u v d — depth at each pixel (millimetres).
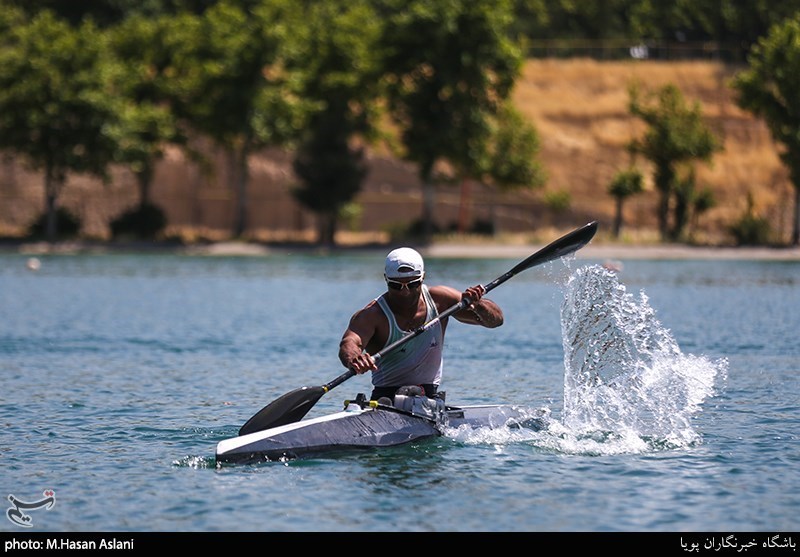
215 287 67688
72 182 133625
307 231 133625
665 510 17266
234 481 18906
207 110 117625
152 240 118875
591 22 188500
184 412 25719
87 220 132625
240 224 121375
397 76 114938
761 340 39812
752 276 77562
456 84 113312
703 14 174125
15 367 33375
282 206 135625
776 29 115375
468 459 20359
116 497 17984
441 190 139500
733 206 138625
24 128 112938
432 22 112062
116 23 153250
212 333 42656
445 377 31547
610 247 111625
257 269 87188
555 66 155000
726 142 148000
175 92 119562
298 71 118375
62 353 36781
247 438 20344
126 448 21688
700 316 48781
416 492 18234
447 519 16828
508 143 119562
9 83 112375
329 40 116500
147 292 63438
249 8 141000
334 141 115250
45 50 112750
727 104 152000
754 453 21016
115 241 118125
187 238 121938
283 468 19719
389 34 114438
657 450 21250
